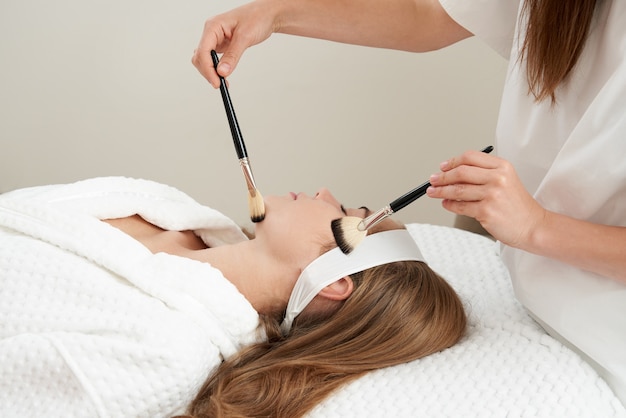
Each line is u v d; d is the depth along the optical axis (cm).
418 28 126
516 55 106
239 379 99
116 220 114
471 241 139
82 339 90
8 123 181
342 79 177
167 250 111
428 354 106
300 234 106
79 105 179
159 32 172
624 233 90
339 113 180
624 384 101
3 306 93
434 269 131
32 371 90
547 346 106
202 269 100
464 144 182
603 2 93
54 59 174
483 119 179
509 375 101
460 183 87
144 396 90
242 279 107
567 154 95
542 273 104
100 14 170
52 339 89
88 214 109
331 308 107
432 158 184
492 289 124
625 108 88
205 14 171
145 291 97
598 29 93
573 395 98
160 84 177
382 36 128
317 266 105
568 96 98
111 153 184
